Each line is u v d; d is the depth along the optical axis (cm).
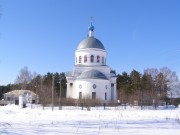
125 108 5184
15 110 4197
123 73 10912
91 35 7612
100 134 1273
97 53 7156
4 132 1302
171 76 9738
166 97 8700
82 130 1441
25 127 1566
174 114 3222
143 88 9631
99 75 6688
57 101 6034
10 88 12038
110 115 2984
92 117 2644
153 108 5303
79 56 7231
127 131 1410
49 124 1798
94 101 5853
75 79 6844
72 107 5406
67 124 1814
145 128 1583
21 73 11181
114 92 7200
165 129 1530
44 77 11162
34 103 7175
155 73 10612
